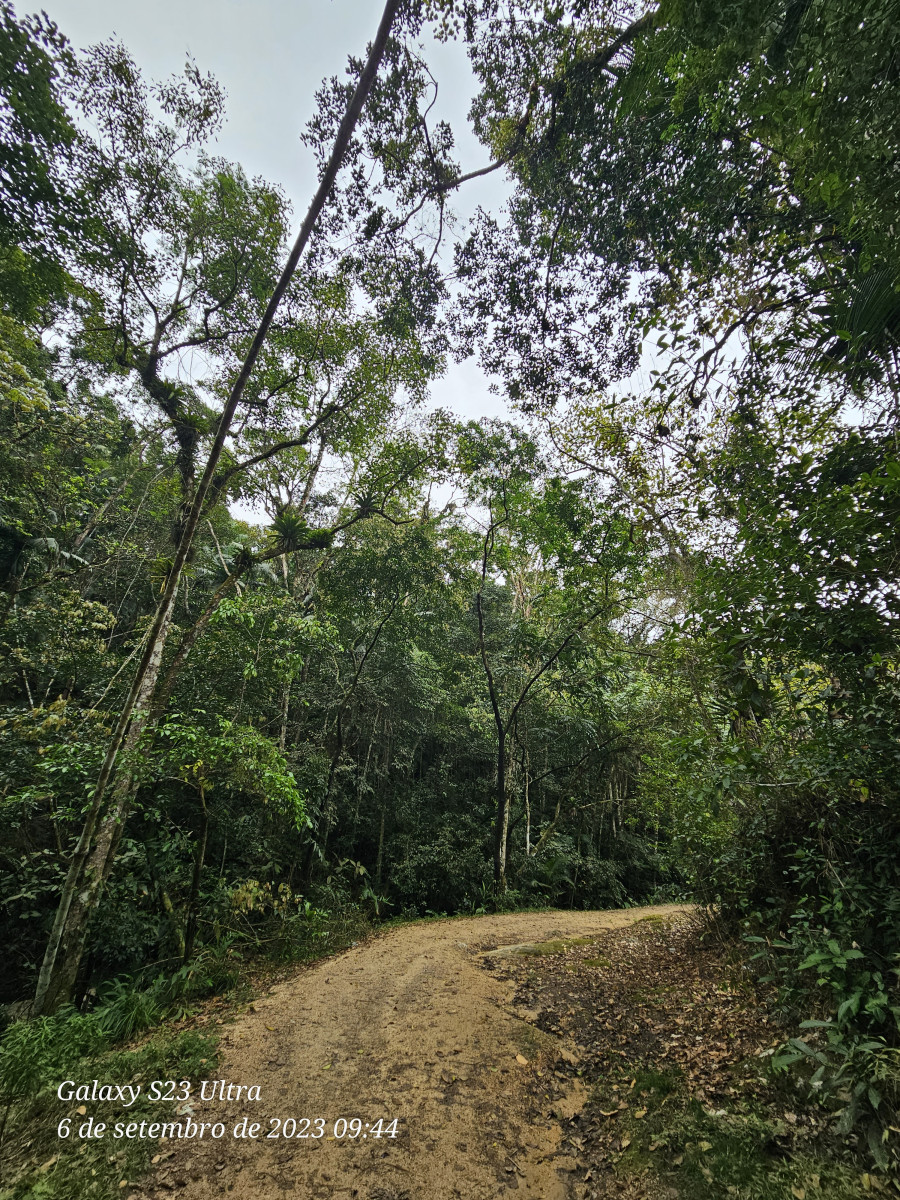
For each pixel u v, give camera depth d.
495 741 14.06
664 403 6.34
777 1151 2.39
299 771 9.72
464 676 16.03
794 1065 2.87
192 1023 5.11
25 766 6.71
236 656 8.32
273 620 8.41
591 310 6.99
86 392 12.58
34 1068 3.55
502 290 7.32
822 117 3.00
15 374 9.05
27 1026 3.92
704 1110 2.82
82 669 8.73
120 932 6.40
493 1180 2.73
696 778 5.21
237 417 10.85
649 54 4.56
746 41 3.12
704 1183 2.34
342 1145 3.06
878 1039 2.58
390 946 7.37
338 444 11.83
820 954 2.99
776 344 4.63
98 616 9.36
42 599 9.19
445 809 14.53
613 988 5.07
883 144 2.82
